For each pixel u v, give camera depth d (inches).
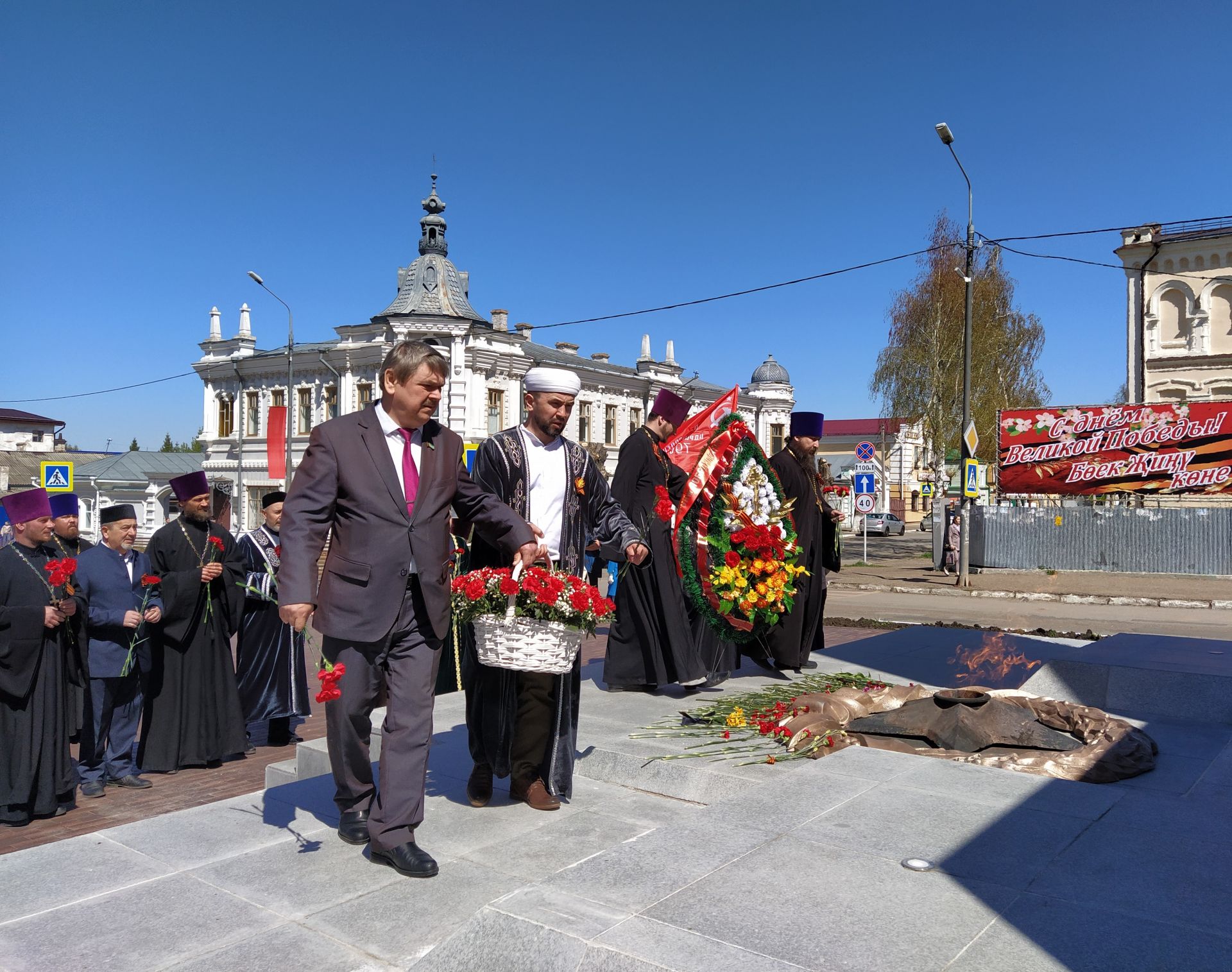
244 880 131.1
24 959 108.8
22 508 237.3
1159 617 648.4
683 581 223.6
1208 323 1294.3
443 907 122.1
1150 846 118.0
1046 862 112.0
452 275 1403.8
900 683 248.2
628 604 238.5
